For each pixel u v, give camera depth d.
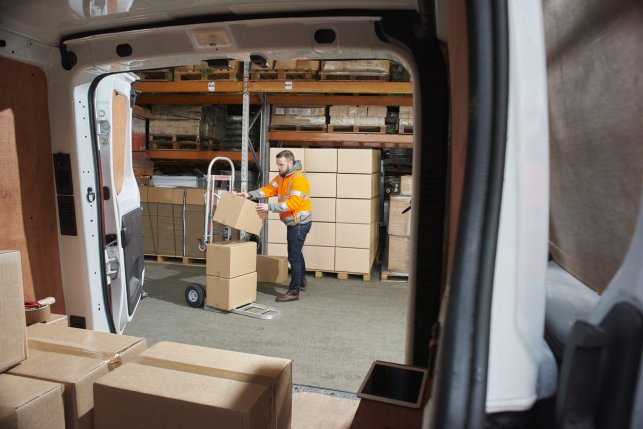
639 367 0.68
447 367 0.67
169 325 4.46
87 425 1.61
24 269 2.31
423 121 2.00
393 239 6.39
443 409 0.66
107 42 2.22
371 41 1.98
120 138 3.10
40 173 2.39
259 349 3.92
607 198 0.83
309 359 3.74
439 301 2.07
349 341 4.16
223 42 2.07
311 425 2.02
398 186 8.37
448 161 1.97
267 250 6.84
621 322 0.70
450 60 1.09
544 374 0.73
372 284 6.28
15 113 2.23
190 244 6.99
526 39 0.69
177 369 1.69
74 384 1.55
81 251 2.51
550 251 1.13
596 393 0.71
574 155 0.96
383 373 1.73
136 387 1.51
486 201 0.68
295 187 5.24
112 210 2.74
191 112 7.00
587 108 0.89
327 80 6.13
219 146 7.77
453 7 0.97
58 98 2.38
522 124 0.69
